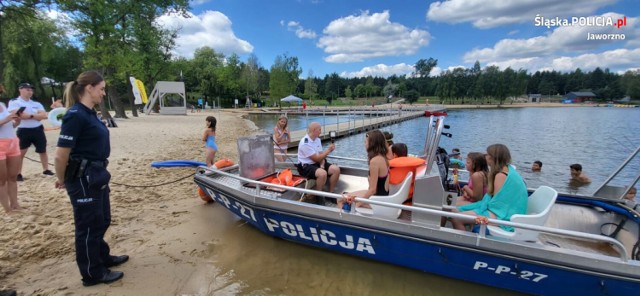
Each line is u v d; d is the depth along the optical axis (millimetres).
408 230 3170
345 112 39094
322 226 3617
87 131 2898
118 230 4535
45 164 6727
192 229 4609
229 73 59156
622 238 3561
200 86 61438
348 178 5363
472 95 86000
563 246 3600
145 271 3547
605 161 11578
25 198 5395
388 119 27875
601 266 2590
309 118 35812
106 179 3064
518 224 2744
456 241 3002
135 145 11477
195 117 28859
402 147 4117
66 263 3623
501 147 3346
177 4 23984
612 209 3727
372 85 96375
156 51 27781
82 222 3043
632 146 14781
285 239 4207
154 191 6234
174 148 11156
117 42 21734
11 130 4777
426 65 117750
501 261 2908
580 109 63562
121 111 24516
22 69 36312
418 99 90000
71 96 2979
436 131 3715
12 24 16500
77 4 18859
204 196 5539
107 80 22094
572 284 2762
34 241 4016
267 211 3900
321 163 4859
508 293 3182
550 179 9109
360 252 3619
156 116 29391
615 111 53969
